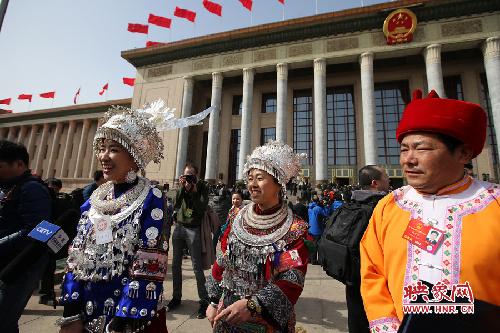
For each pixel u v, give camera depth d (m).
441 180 1.15
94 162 32.09
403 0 19.55
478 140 1.12
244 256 1.54
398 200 1.32
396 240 1.19
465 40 18.39
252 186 1.63
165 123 2.04
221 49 24.31
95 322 1.35
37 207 2.05
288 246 1.47
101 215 1.53
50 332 2.71
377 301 1.20
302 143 24.55
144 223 1.46
